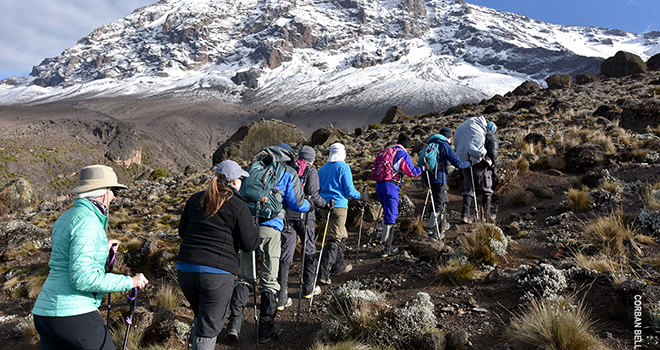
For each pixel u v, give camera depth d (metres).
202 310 3.35
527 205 8.16
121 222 10.55
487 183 7.24
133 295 3.22
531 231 6.48
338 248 6.08
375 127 30.02
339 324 4.18
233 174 3.61
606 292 4.10
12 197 17.72
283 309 5.20
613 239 5.16
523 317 3.81
